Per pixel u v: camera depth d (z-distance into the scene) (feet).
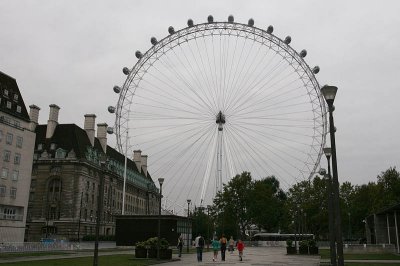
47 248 205.26
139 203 566.77
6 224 289.94
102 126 467.52
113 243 268.00
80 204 381.40
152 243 145.18
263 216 401.70
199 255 135.95
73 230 371.15
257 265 119.85
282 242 385.50
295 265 120.37
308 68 216.54
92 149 419.74
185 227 287.69
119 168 496.23
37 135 408.87
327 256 177.99
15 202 298.97
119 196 488.02
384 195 347.97
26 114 338.13
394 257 165.07
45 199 381.81
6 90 321.52
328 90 68.13
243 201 402.11
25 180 311.06
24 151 312.50
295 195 372.58
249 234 514.68
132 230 247.50
